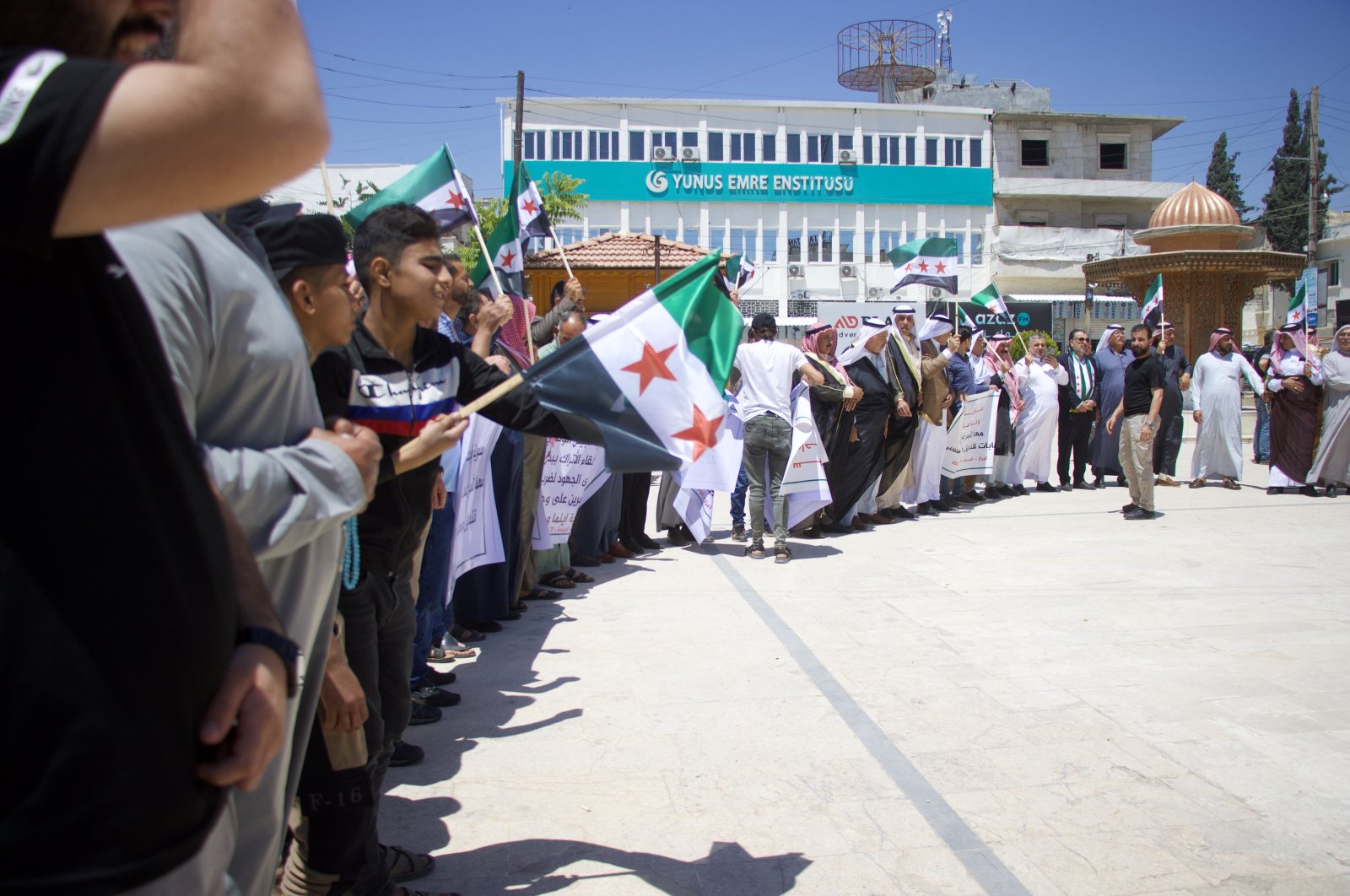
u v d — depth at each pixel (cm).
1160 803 346
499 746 404
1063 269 4384
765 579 719
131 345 110
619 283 2320
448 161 514
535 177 4412
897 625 581
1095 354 1251
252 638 128
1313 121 3878
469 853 314
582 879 297
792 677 487
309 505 158
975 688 468
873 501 956
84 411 103
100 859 104
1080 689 465
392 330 285
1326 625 573
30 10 106
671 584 704
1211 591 660
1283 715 431
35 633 100
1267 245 5172
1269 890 289
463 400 304
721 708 445
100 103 90
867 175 4522
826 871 301
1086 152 4597
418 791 361
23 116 89
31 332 100
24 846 101
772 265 4347
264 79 98
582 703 454
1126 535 884
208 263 152
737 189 4478
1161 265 1673
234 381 156
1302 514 994
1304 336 1121
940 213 4569
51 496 100
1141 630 566
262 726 122
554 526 650
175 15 108
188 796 112
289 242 230
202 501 117
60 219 91
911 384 956
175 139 92
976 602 636
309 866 250
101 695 103
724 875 300
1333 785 361
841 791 358
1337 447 1095
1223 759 384
